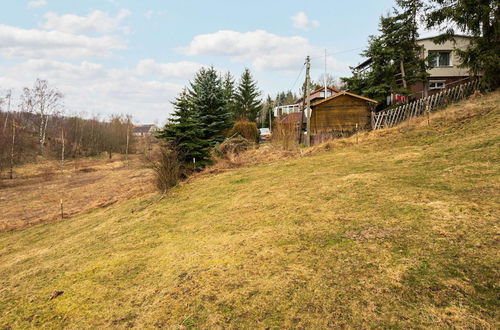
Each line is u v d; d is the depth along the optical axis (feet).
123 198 42.11
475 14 48.42
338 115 65.26
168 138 44.27
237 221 19.70
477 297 8.57
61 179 81.00
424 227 13.28
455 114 38.55
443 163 23.20
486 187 16.35
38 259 21.42
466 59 50.16
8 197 58.75
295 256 13.00
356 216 16.21
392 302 9.00
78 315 11.63
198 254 15.29
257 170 39.45
